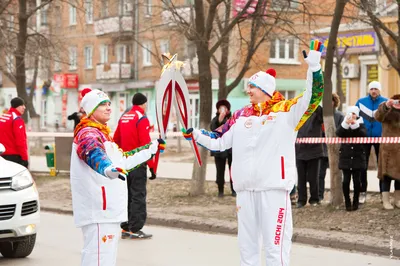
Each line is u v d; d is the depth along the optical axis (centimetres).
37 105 5600
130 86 4803
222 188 1505
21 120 1430
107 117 663
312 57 647
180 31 1661
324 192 1520
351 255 971
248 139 693
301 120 681
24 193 936
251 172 687
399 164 1193
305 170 1308
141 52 4734
